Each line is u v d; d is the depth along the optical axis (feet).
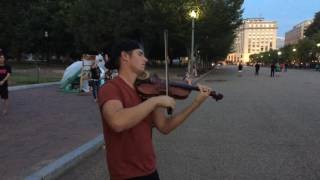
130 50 11.68
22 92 76.33
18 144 33.50
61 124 43.16
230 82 142.20
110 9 179.11
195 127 45.52
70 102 62.90
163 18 167.84
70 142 34.40
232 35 264.31
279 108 64.75
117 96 11.23
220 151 33.76
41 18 242.17
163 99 10.89
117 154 11.35
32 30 243.19
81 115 49.57
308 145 36.45
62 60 305.53
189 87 12.39
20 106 56.90
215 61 410.52
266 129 44.65
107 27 179.32
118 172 11.38
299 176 26.84
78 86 81.41
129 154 11.32
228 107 65.16
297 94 92.79
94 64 65.67
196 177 26.35
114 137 11.33
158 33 176.04
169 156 31.91
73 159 29.14
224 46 265.95
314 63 444.55
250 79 167.63
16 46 247.09
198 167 28.76
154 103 10.84
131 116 10.73
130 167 11.35
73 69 81.05
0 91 48.14
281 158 31.60
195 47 191.62
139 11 172.65
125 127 10.80
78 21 192.95
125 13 173.58
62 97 69.77
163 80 12.30
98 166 29.07
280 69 304.30
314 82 148.05
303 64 482.28
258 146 35.78
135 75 11.80
